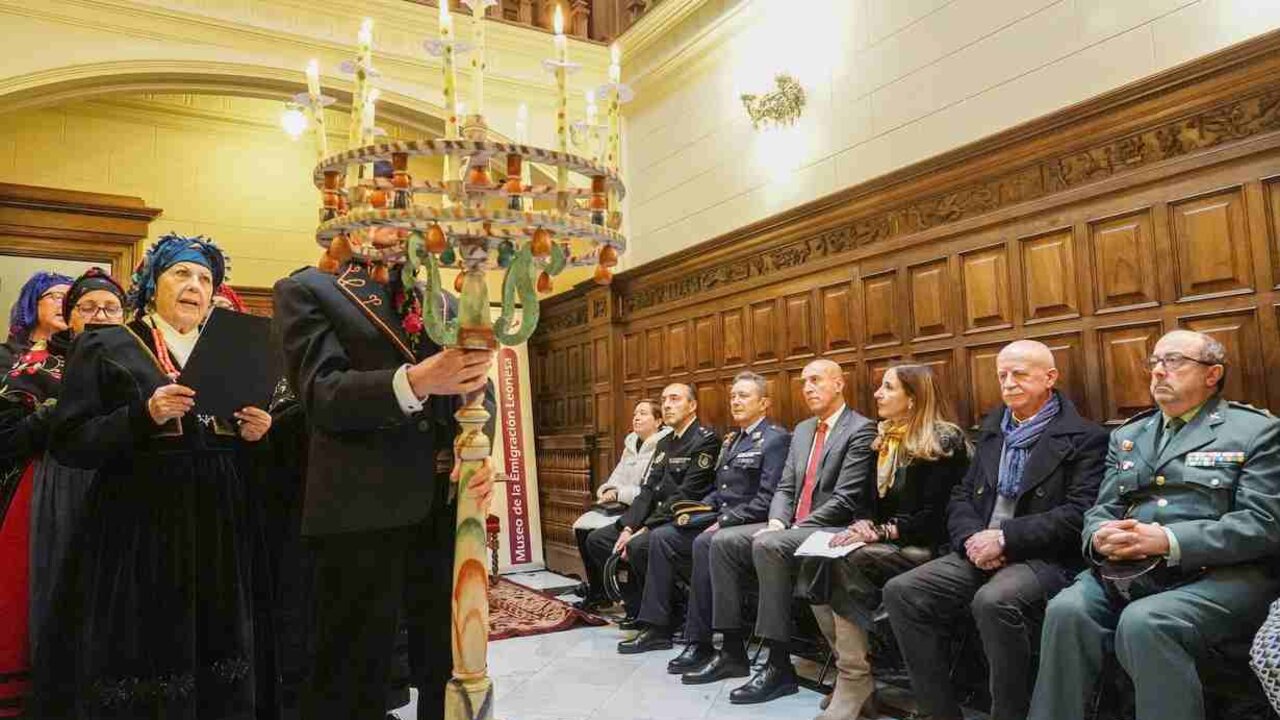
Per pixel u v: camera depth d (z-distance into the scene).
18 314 2.87
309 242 7.02
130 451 1.92
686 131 5.74
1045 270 3.26
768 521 3.66
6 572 2.09
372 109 1.26
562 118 1.20
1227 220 2.70
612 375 5.98
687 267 5.32
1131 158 2.98
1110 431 2.76
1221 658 2.13
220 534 1.95
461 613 1.17
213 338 1.92
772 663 3.25
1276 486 2.20
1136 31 3.14
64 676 1.80
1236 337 2.66
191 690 1.82
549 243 1.10
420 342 1.44
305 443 2.53
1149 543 2.22
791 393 4.51
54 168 6.01
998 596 2.47
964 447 3.21
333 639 1.28
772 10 4.97
